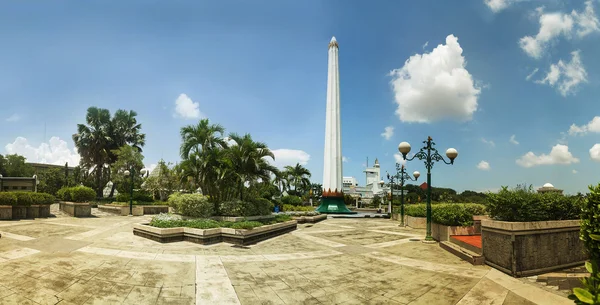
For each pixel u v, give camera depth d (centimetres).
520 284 756
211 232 1284
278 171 2127
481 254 991
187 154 2092
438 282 789
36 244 1079
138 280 744
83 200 2412
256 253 1116
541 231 874
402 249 1251
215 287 727
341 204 4112
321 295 700
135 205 2855
